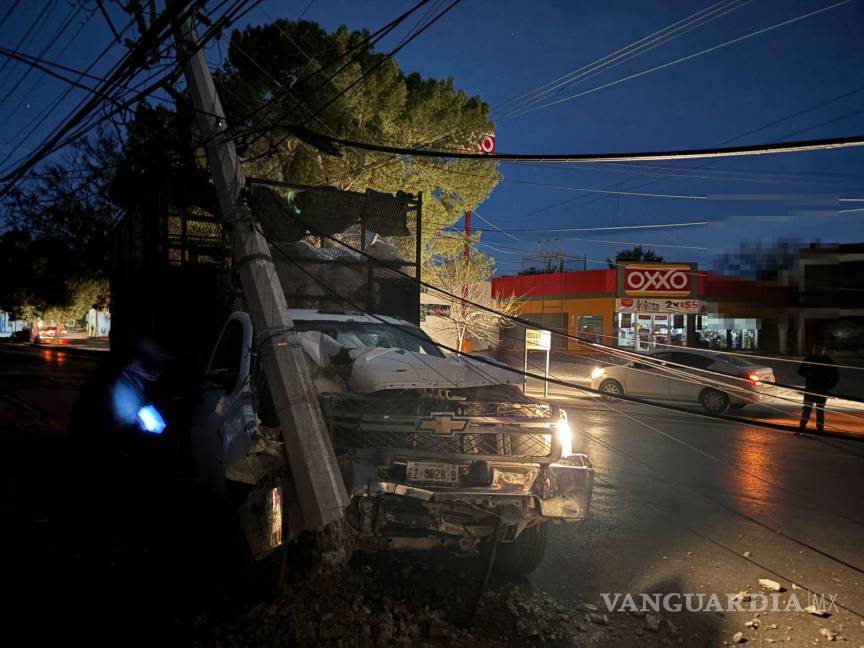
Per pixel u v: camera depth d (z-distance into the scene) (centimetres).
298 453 435
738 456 1004
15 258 3559
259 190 686
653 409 1541
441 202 2228
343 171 1780
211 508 563
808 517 670
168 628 392
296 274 820
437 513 432
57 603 427
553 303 3609
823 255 3109
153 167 924
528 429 456
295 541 461
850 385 2162
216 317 870
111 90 782
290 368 464
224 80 1661
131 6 738
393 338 651
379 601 426
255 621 397
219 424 519
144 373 773
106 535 559
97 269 3219
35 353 3078
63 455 832
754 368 1515
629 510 689
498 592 461
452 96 2036
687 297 3284
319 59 1652
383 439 457
